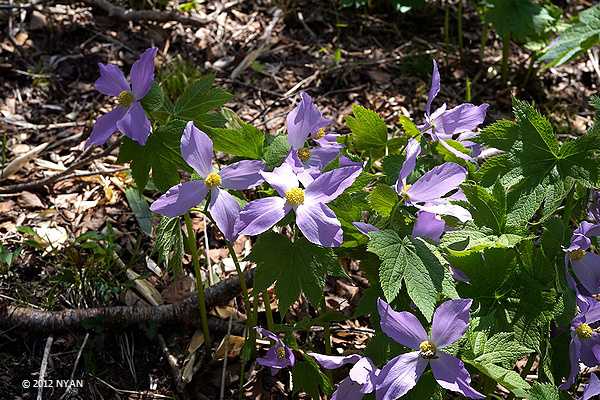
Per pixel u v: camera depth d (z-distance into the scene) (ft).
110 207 3.18
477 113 2.43
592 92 4.12
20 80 3.66
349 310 2.89
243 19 4.27
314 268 2.15
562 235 2.21
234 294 2.81
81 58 3.82
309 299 2.15
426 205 2.20
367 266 2.28
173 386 2.63
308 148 2.32
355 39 4.27
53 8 4.04
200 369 2.66
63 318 2.68
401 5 4.06
